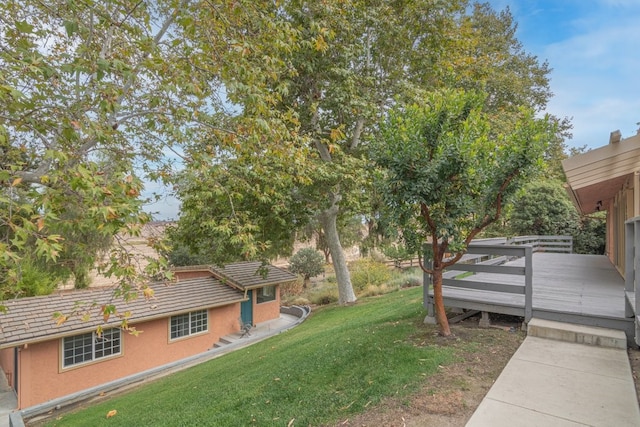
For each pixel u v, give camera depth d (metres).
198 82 4.61
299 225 10.88
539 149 3.57
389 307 8.48
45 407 8.22
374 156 4.18
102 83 3.54
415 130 3.77
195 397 4.54
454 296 5.02
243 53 4.37
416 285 14.40
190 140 5.43
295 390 3.66
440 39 10.56
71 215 3.44
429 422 2.56
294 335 8.37
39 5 3.72
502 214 4.15
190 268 14.59
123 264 3.24
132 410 5.14
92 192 2.62
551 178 16.72
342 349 4.65
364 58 10.56
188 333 11.59
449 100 3.84
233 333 12.98
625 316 3.86
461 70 10.86
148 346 10.50
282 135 5.36
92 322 9.18
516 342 4.02
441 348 3.90
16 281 3.18
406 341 4.34
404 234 4.19
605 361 3.38
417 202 3.77
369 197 9.75
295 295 18.69
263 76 5.11
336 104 9.66
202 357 10.71
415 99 9.11
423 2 9.82
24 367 8.32
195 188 7.82
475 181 3.76
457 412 2.65
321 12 7.62
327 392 3.42
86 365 9.23
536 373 3.18
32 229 2.60
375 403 2.95
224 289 13.12
